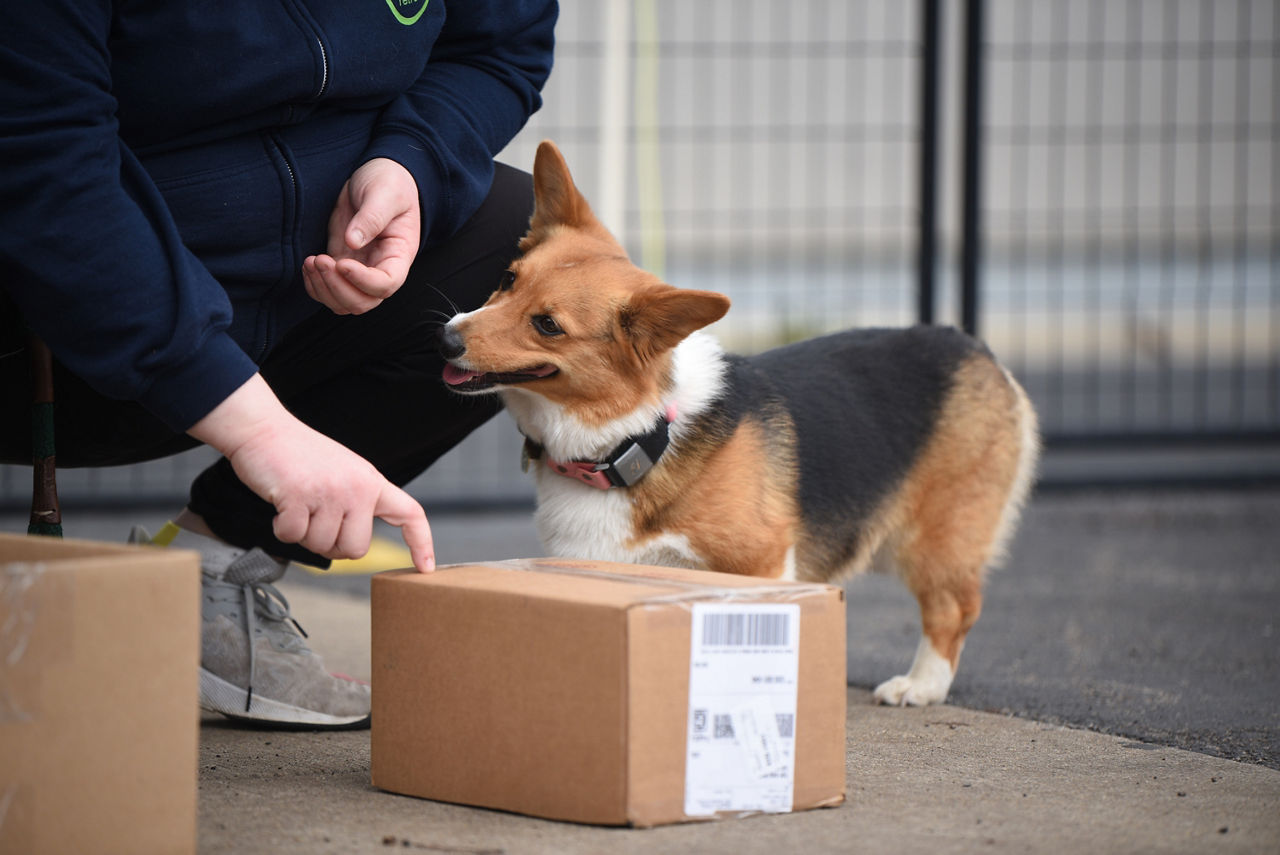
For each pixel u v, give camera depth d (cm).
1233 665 390
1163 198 1087
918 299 695
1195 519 652
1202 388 816
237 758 267
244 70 243
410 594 233
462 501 647
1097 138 1011
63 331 208
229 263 255
